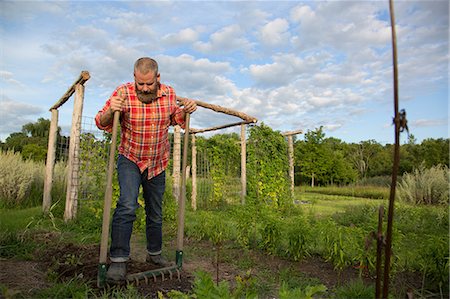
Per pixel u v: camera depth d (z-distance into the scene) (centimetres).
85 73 623
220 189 1141
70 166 649
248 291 143
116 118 308
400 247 344
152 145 337
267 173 918
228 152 1182
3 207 799
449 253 294
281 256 432
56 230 546
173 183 883
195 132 1079
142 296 276
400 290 296
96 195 666
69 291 273
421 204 1168
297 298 130
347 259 363
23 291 271
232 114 729
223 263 399
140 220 618
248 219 477
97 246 432
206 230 515
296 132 1087
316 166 2650
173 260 403
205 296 136
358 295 289
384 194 1695
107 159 673
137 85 311
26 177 905
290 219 450
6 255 379
